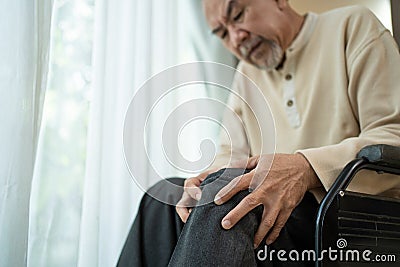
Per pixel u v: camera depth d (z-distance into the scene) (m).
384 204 0.71
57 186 0.94
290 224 0.75
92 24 1.06
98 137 1.03
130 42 1.16
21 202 0.87
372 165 0.71
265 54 1.18
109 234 1.05
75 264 0.93
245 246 0.60
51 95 0.98
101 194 1.04
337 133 1.03
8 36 0.91
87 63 1.03
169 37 1.34
